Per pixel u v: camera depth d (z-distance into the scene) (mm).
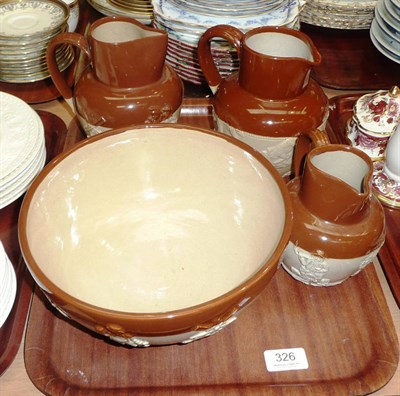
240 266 620
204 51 716
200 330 471
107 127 697
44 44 866
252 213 615
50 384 553
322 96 702
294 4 855
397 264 677
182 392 550
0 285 538
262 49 697
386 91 802
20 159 670
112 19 688
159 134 618
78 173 602
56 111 895
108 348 587
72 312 458
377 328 610
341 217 571
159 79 700
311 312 626
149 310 609
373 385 558
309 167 555
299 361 579
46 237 565
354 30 1067
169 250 653
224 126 703
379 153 794
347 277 628
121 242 656
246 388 555
